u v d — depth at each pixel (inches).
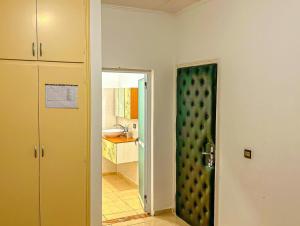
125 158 194.2
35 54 100.4
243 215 112.1
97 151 110.5
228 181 119.1
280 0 94.4
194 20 137.8
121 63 143.2
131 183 206.8
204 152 131.6
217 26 123.0
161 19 150.6
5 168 99.8
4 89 98.0
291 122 91.6
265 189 101.9
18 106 99.9
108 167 227.9
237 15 112.3
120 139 202.2
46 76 102.4
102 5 137.0
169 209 159.6
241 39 110.7
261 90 102.3
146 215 156.9
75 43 105.2
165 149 156.0
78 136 107.8
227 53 117.9
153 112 152.0
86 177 109.8
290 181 92.5
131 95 192.5
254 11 104.6
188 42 142.9
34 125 102.2
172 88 155.6
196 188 138.2
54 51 102.7
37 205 104.5
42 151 103.7
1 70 97.3
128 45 144.1
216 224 126.6
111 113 229.0
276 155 97.3
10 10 96.8
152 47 149.5
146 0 131.6
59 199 107.0
